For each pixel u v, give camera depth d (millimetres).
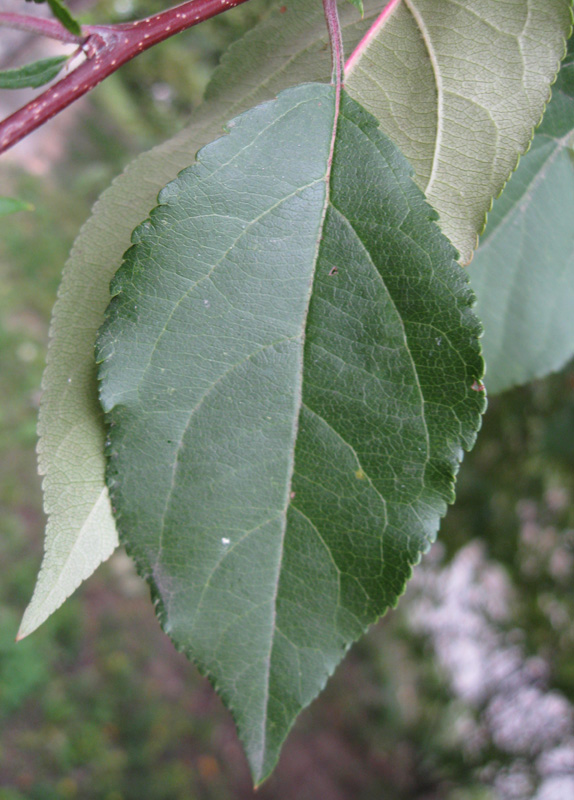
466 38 138
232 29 266
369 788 1150
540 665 766
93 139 1369
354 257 124
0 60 332
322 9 144
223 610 118
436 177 137
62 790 791
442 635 874
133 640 1011
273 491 121
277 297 123
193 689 1055
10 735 812
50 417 129
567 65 160
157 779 893
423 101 138
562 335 189
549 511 595
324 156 125
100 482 126
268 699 116
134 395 121
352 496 121
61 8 118
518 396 483
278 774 1130
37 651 849
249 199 124
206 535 120
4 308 1046
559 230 177
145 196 140
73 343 133
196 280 123
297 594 119
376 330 123
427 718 1078
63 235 1234
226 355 122
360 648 1342
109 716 904
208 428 122
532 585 626
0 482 901
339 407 122
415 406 122
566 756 787
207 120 144
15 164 1283
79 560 124
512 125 136
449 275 122
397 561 119
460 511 573
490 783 873
